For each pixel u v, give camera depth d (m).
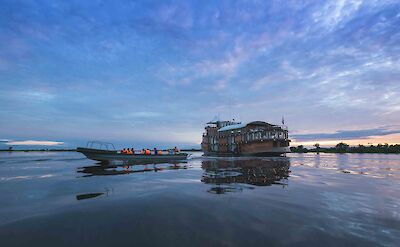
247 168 25.33
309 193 10.94
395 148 108.25
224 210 8.00
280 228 6.23
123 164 33.34
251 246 5.13
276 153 57.69
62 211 8.02
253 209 8.12
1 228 6.39
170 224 6.61
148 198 9.95
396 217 7.18
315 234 5.79
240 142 66.44
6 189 12.68
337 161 39.56
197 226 6.43
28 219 7.16
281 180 15.46
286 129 60.84
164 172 21.28
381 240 5.43
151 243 5.33
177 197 10.12
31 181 15.88
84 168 26.88
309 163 33.94
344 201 9.30
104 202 9.30
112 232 6.04
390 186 13.03
